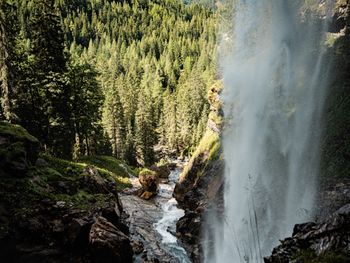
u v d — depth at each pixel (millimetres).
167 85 122312
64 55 41375
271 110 21391
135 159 65625
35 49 36875
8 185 22438
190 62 139500
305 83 19547
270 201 19172
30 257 19734
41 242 20703
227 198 24156
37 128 37812
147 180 40219
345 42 18344
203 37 165625
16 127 26438
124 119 74500
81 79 42562
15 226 20734
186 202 33562
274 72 21672
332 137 16875
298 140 18766
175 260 22406
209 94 35188
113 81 92438
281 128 20188
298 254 10180
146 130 66625
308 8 20156
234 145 25578
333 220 10383
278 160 19688
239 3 25000
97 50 152500
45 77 36312
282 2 20984
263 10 22578
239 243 20188
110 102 67375
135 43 173000
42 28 36594
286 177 18672
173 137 80000
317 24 19750
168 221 30125
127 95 87000
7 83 31281
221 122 32125
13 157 23531
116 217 24641
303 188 17281
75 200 23562
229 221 22250
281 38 21188
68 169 27906
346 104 16984
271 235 18250
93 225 20828
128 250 20875
